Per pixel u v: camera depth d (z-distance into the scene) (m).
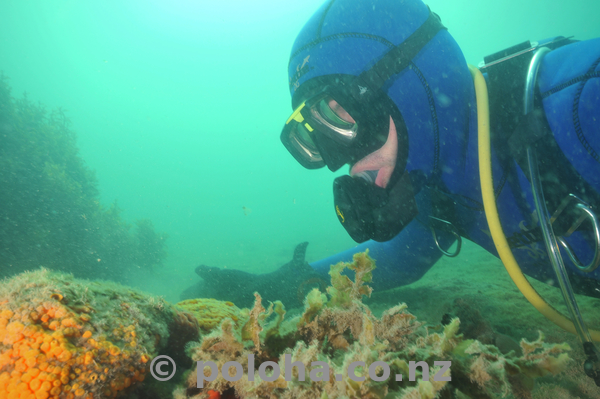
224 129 91.69
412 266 3.02
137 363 0.92
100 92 77.81
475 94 1.33
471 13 45.38
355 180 1.35
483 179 1.20
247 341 1.05
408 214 1.32
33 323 0.82
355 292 1.30
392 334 1.14
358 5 1.33
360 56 1.26
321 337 1.15
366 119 1.27
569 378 1.56
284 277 4.03
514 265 1.19
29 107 8.77
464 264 5.43
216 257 13.47
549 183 1.15
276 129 92.44
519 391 0.95
